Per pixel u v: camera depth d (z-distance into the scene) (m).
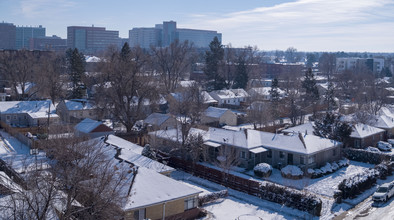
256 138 49.47
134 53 97.75
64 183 22.81
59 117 72.31
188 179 42.88
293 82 115.50
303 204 33.81
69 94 95.94
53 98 86.88
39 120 67.62
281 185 39.94
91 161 28.38
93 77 79.94
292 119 72.88
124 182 29.08
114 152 39.72
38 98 92.81
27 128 62.97
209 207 34.69
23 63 91.56
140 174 30.91
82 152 29.12
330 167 46.44
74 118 74.81
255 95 86.62
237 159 47.31
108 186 24.70
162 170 36.44
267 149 47.38
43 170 26.77
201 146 47.47
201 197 35.09
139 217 27.56
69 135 42.72
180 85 103.25
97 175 24.72
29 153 49.94
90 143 42.34
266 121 68.94
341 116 67.69
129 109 61.78
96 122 57.69
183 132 48.38
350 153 52.59
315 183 41.84
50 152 32.59
